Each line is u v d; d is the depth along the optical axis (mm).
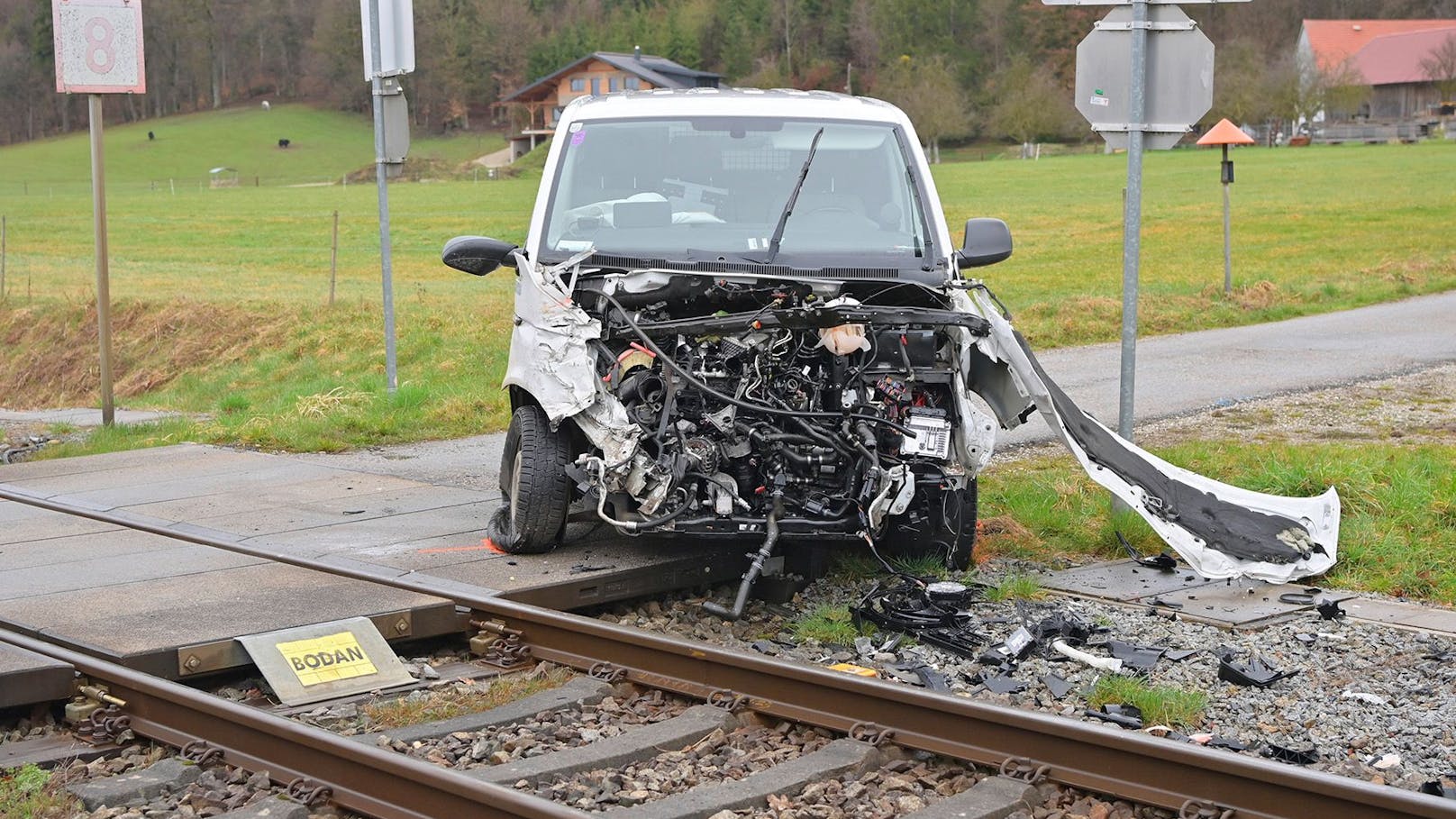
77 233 55875
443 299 28469
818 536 7496
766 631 7473
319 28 170000
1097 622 7457
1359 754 5566
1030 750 5238
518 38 161375
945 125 120625
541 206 8422
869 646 7055
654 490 7293
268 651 6355
